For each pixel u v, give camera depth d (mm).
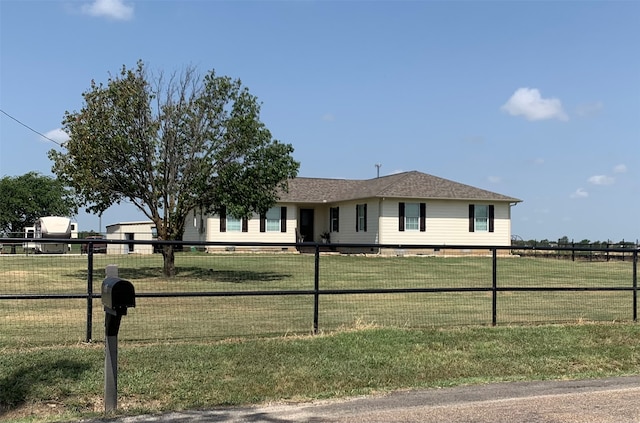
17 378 6906
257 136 21422
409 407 6379
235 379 7273
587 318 12406
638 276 24562
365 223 37938
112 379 6066
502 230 39031
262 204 22047
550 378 7844
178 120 21078
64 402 6398
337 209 41000
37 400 6402
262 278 20875
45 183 65812
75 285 17672
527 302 15164
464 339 9508
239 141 21109
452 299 15406
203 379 7207
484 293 17000
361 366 8008
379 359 8312
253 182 21797
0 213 62406
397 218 36656
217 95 21422
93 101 20438
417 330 9961
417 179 38750
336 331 9930
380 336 9406
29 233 44969
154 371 7371
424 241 37219
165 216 21094
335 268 25875
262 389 6973
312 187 42125
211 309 12820
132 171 21000
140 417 5934
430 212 37438
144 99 20734
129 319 11391
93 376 7070
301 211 41969
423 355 8625
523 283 21391
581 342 9688
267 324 10945
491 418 5996
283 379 7348
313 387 7137
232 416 6000
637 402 6645
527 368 8352
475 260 32719
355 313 12609
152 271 22172
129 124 20625
